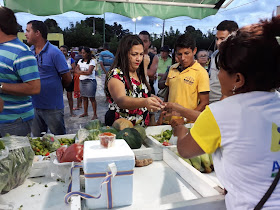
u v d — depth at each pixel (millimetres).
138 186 1759
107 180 1358
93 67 6926
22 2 3395
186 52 2939
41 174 1860
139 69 2543
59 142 2361
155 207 1381
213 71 3480
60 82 3705
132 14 3902
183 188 1747
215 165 1180
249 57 950
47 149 2273
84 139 2105
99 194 1409
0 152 1550
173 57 3695
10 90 2441
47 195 1610
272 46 930
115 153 1438
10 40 2447
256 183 1020
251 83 1022
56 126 3768
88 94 6980
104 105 9102
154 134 2760
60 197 1591
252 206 1041
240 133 1000
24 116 2699
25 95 2555
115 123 2381
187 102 3027
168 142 2477
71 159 1789
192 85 2971
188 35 2947
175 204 1405
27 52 2498
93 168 1386
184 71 3039
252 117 997
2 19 2332
